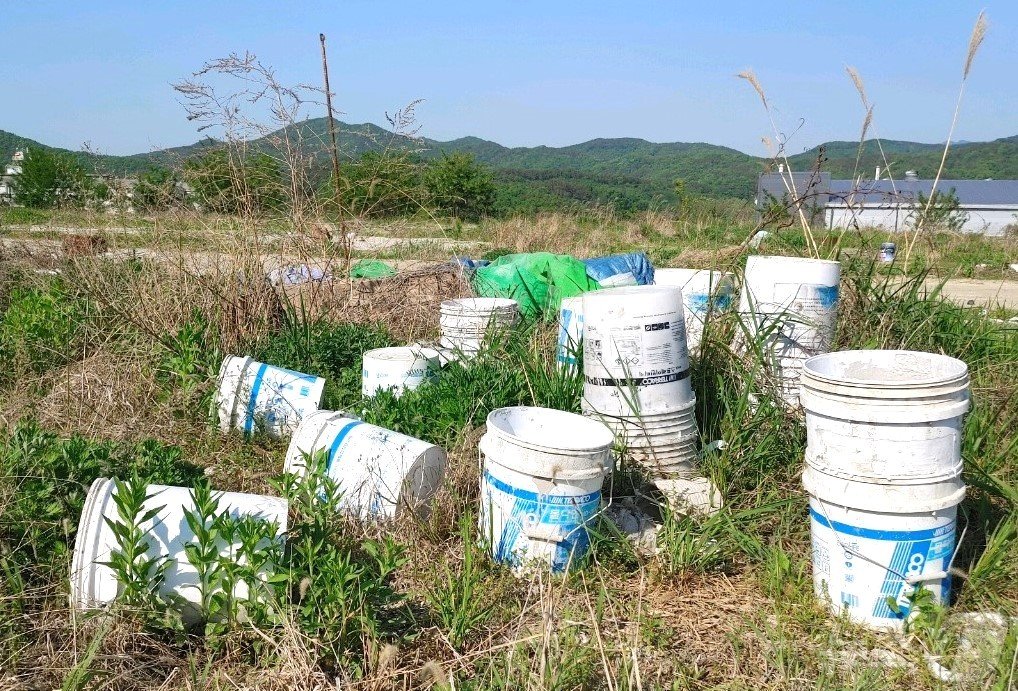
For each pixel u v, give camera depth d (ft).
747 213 58.03
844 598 12.41
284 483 13.12
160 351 21.53
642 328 15.96
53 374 21.83
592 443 13.83
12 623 10.99
